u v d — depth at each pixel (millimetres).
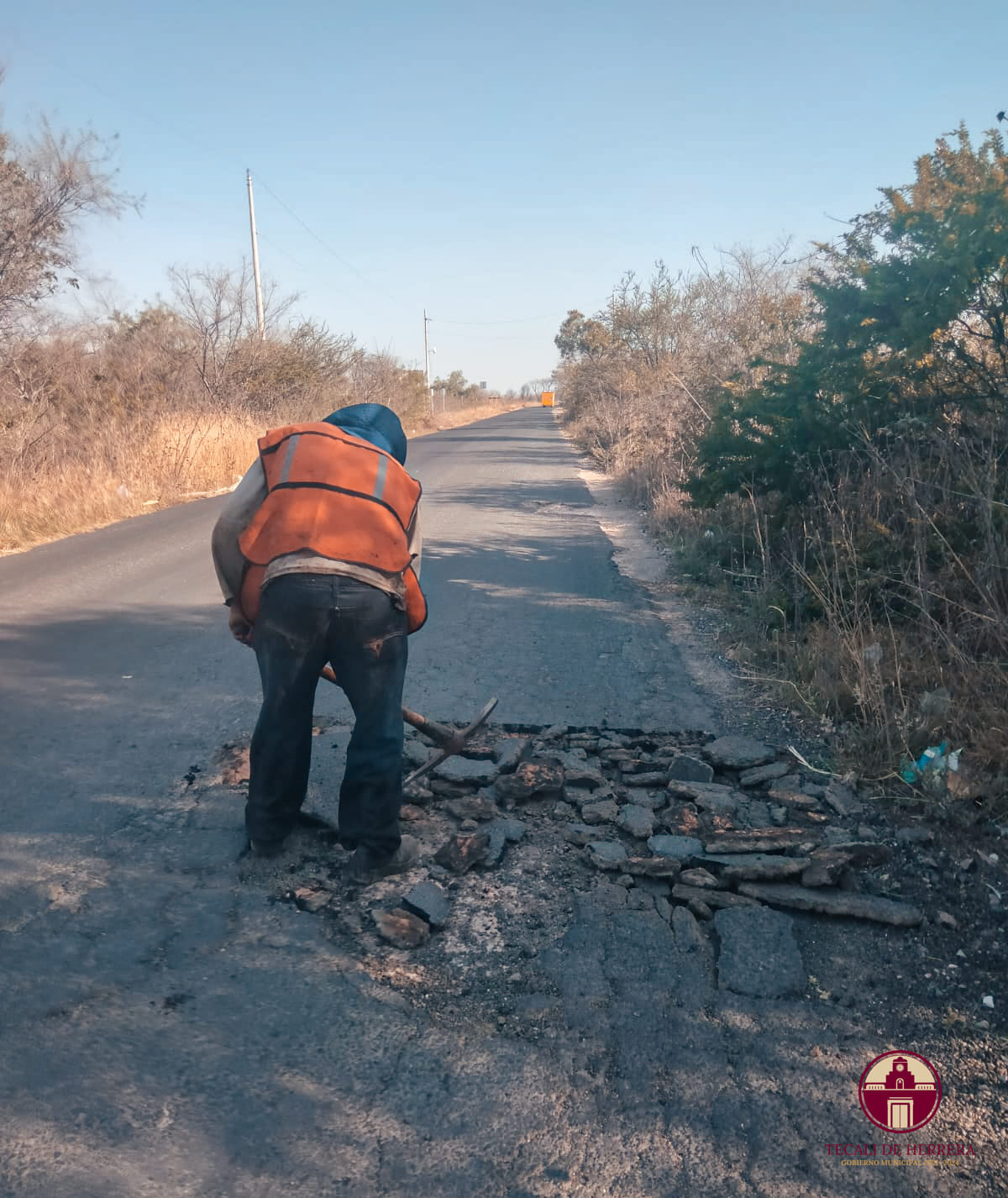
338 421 3492
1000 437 5855
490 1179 2072
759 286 14242
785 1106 2309
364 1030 2525
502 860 3404
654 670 5656
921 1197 2068
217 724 4754
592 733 4625
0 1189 1994
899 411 6664
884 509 5957
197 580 8422
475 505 13117
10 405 14062
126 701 5102
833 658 5039
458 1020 2584
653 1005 2662
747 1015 2635
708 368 13133
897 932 3059
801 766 4254
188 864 3352
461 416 54656
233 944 2891
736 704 5090
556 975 2781
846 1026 2611
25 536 10883
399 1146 2154
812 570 6469
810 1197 2053
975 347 6801
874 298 6523
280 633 3107
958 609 5031
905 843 3555
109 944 2873
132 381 17375
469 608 7160
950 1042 2564
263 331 22938
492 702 3885
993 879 3340
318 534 3102
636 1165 2117
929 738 4164
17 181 13891
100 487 12914
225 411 19531
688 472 10625
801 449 6984
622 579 8273
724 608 7051
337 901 3131
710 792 3879
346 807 3248
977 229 6145
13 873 3281
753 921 3051
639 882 3295
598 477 17141
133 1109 2230
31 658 5945
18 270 13977
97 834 3566
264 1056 2420
